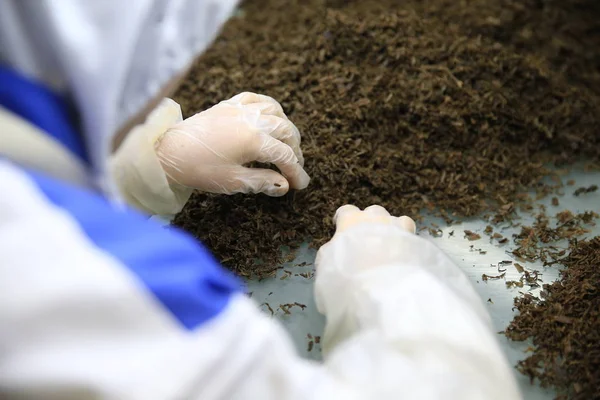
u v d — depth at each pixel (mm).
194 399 496
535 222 864
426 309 644
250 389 533
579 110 935
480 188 885
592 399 741
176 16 604
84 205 539
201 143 811
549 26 1025
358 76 943
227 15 626
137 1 550
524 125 921
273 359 555
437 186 886
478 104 919
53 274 483
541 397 749
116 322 493
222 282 566
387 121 917
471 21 1012
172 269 536
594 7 1053
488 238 854
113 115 562
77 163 575
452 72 940
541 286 814
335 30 980
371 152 896
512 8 1033
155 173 796
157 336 503
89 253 507
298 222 857
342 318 692
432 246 727
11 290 475
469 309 660
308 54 974
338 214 805
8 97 532
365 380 605
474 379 620
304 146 894
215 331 522
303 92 943
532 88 951
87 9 536
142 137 785
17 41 521
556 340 776
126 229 547
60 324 480
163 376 489
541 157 919
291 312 805
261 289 823
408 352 626
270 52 1005
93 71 529
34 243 488
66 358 477
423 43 966
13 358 476
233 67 993
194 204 873
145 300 504
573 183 898
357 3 1071
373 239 718
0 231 489
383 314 646
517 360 768
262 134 815
